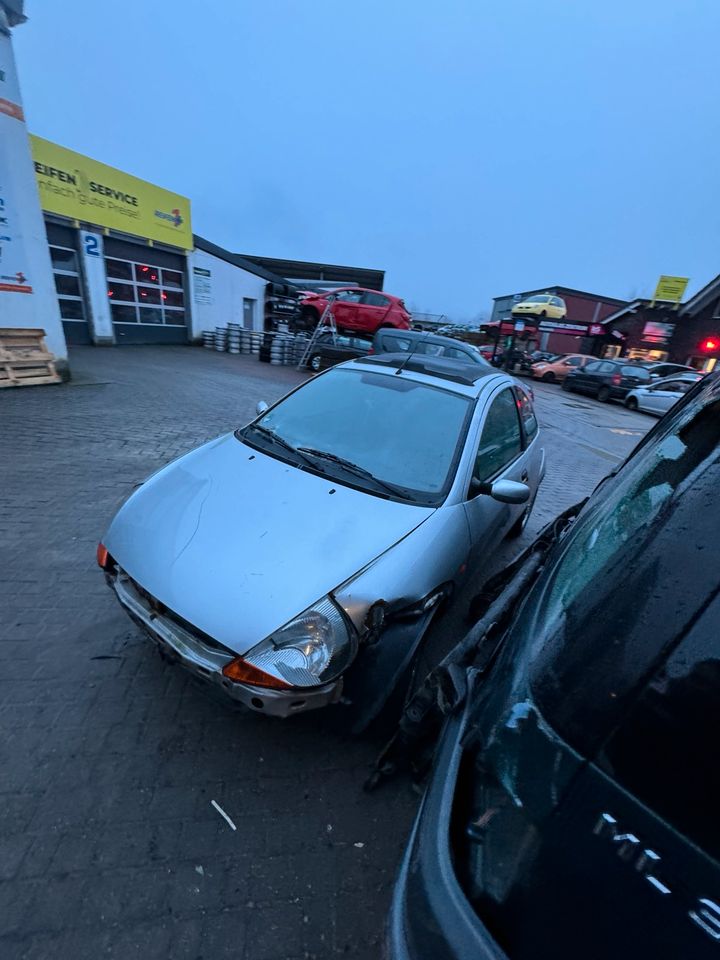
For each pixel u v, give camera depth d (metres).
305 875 1.70
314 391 3.36
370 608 1.92
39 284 7.82
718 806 0.66
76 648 2.53
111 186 13.42
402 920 0.93
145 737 2.10
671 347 26.38
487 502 2.92
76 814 1.78
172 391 9.08
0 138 6.91
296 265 32.56
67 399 7.41
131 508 2.37
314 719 2.16
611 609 0.83
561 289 41.81
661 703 0.72
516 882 0.83
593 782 0.77
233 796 1.92
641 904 0.71
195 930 1.51
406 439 2.84
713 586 0.73
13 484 4.31
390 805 1.98
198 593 1.90
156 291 15.83
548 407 15.20
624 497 1.18
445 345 10.26
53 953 1.41
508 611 2.05
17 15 6.67
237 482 2.48
